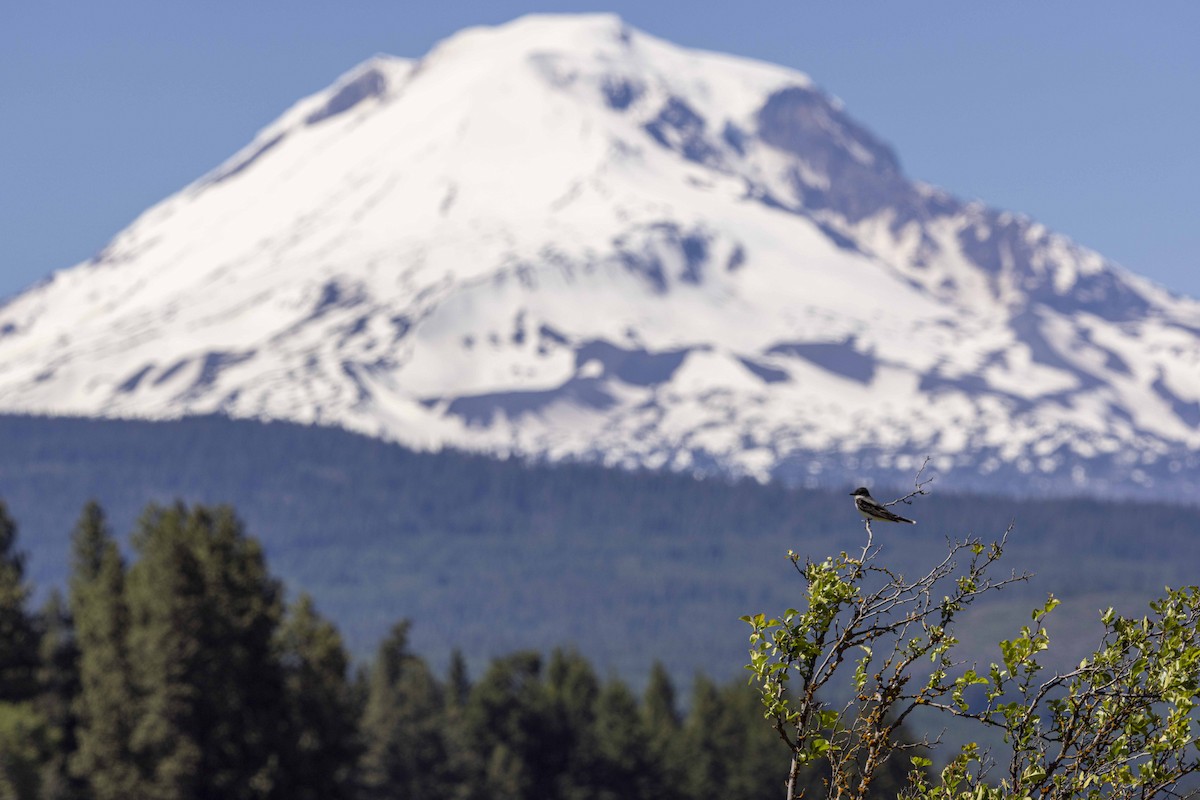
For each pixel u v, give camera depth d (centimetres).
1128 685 5534
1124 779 5366
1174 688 5409
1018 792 5438
